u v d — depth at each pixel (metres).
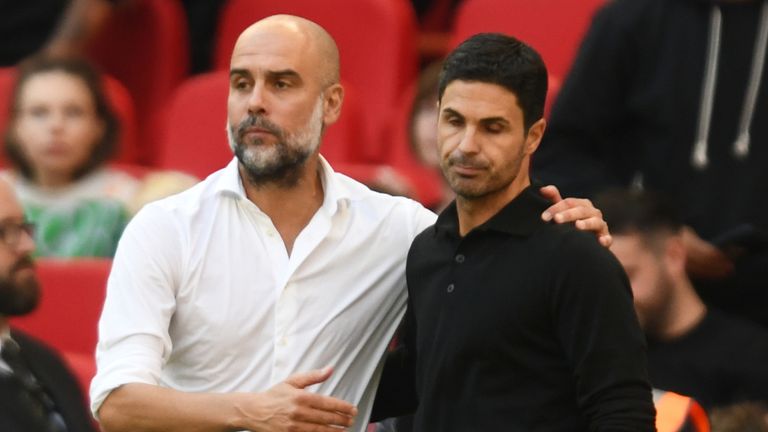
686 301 16.75
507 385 12.09
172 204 13.24
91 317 19.36
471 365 12.16
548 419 12.02
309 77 13.12
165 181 22.17
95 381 12.80
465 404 12.16
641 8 17.33
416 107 22.80
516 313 12.02
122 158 24.02
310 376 12.24
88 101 22.48
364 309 13.44
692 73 17.19
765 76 17.08
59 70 22.52
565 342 11.96
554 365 12.04
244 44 13.10
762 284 17.08
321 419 12.16
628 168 17.50
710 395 16.47
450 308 12.28
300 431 12.16
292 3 25.42
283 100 13.05
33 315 19.55
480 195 12.12
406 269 12.86
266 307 13.16
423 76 23.09
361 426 13.53
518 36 23.58
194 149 23.70
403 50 24.78
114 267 13.10
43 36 27.08
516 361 12.07
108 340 12.88
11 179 22.41
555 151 17.36
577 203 12.38
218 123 23.61
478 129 12.02
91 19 25.97
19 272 17.02
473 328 12.12
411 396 13.62
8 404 16.41
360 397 13.48
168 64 26.25
